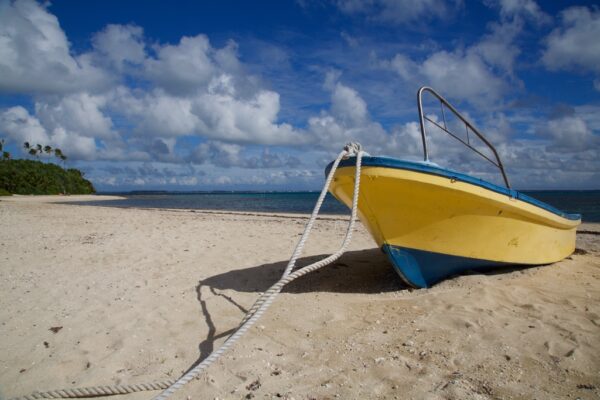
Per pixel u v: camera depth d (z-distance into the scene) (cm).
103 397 252
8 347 332
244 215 1833
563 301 382
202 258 664
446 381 248
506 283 448
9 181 6788
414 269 443
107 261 648
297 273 334
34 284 518
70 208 2592
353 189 421
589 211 2234
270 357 293
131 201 5100
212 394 247
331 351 299
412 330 328
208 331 349
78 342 336
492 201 424
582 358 266
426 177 392
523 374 253
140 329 357
